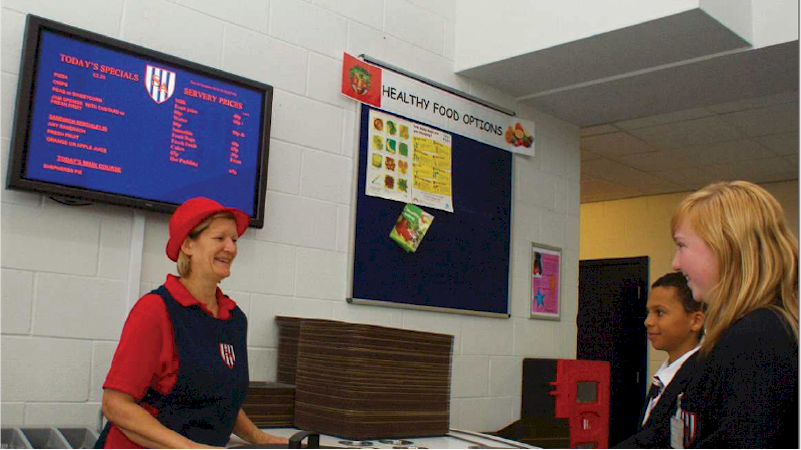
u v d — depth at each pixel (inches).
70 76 90.0
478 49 144.6
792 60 134.0
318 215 120.0
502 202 155.1
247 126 108.2
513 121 159.8
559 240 171.5
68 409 90.4
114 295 95.1
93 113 91.7
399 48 136.9
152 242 99.6
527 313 160.4
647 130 195.3
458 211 144.6
